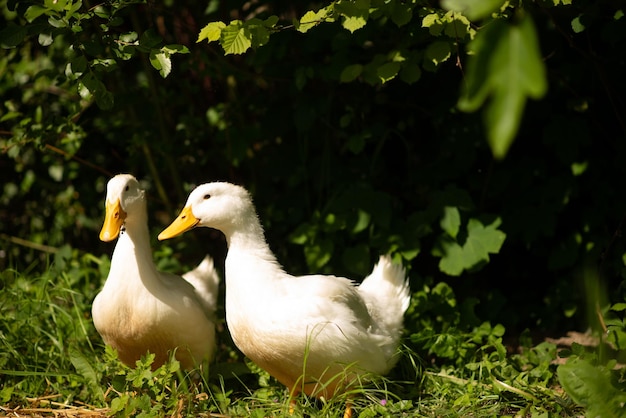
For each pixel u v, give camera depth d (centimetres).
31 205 848
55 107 788
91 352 598
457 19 475
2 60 780
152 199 781
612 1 584
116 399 482
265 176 769
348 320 488
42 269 804
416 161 740
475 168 711
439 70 696
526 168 695
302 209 748
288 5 714
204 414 500
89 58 651
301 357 482
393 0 472
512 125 168
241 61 769
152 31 492
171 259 754
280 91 746
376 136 714
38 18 551
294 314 478
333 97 729
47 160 786
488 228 653
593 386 418
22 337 591
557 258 695
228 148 753
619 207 674
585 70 657
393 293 558
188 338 532
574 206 705
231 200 510
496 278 739
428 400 523
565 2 501
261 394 536
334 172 734
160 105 740
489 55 176
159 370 498
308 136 744
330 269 709
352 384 509
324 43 701
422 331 593
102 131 790
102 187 829
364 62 694
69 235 842
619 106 667
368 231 693
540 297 729
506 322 685
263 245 514
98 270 761
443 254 654
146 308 518
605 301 628
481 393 525
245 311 494
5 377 561
